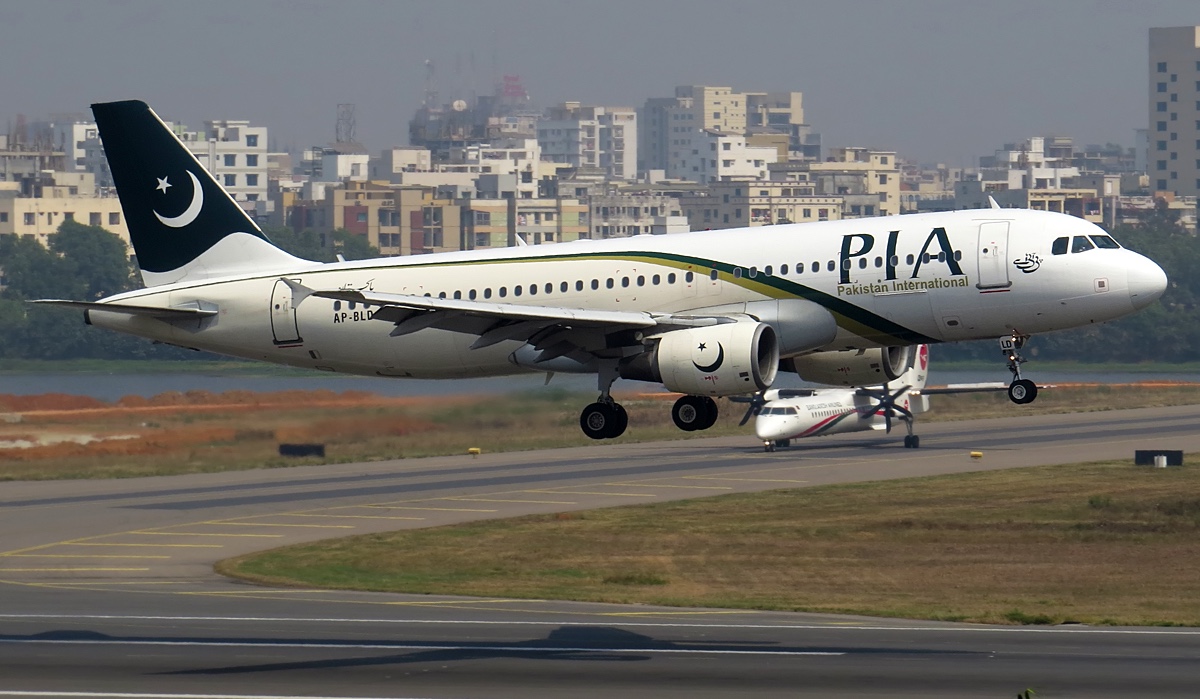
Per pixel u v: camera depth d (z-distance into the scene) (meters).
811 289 183.00
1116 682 98.69
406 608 130.75
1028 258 177.25
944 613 130.38
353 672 101.94
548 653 108.25
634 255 192.25
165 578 153.62
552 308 179.38
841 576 157.00
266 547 177.00
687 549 173.62
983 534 182.38
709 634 116.50
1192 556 167.62
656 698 94.62
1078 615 130.12
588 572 159.00
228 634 115.88
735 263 186.88
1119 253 177.38
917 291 180.12
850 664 104.31
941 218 183.12
